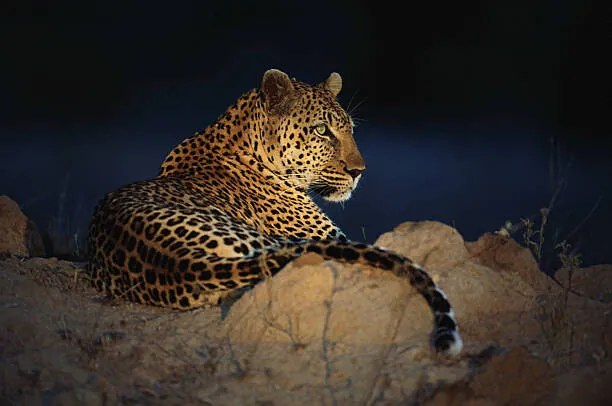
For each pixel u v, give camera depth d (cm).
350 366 802
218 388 786
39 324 896
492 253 1004
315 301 855
